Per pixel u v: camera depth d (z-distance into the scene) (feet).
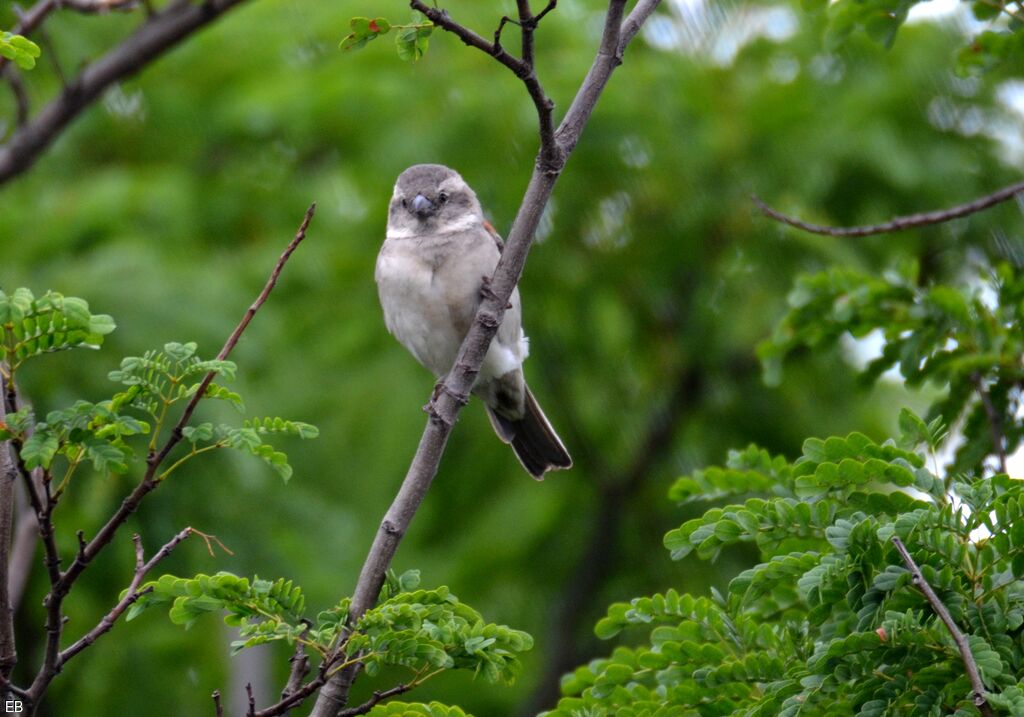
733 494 23.39
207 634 41.37
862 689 17.80
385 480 43.45
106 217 44.19
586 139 46.37
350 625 19.47
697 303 49.37
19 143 33.19
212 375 18.44
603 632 21.75
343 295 47.26
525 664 49.21
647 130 46.78
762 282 47.42
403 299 33.50
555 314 49.42
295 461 42.34
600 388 50.88
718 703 20.43
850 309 27.37
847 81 48.11
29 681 40.52
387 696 18.88
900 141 45.83
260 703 39.24
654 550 49.08
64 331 17.52
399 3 49.57
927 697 17.24
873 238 45.24
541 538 48.96
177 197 46.29
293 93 47.21
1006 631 17.89
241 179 49.70
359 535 42.04
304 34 50.31
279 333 43.70
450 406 21.07
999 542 17.90
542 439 35.35
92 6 31.91
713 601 22.17
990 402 26.35
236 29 50.60
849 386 47.88
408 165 45.80
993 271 34.06
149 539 35.24
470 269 32.94
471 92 45.93
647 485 49.78
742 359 49.14
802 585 17.92
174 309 39.04
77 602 37.78
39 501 17.72
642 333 50.62
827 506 19.43
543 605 48.85
